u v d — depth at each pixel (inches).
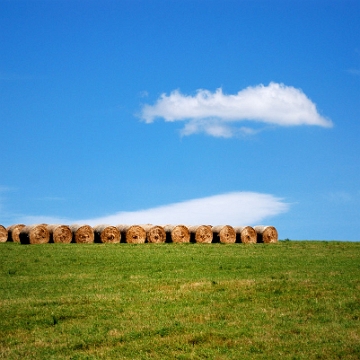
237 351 501.0
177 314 626.8
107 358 486.3
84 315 623.8
